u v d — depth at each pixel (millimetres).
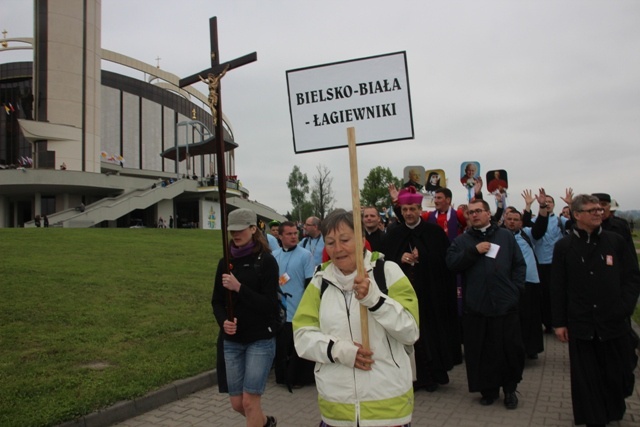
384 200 51812
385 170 53000
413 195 6191
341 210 2783
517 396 5715
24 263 14133
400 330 2490
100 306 9383
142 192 50188
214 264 17625
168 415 5199
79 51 52125
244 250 4047
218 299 4098
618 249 4496
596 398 4379
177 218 58188
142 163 81750
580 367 4449
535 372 6762
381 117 4262
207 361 6637
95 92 53719
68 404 4848
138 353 6750
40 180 45562
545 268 9078
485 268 5469
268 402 5723
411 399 2639
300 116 4398
